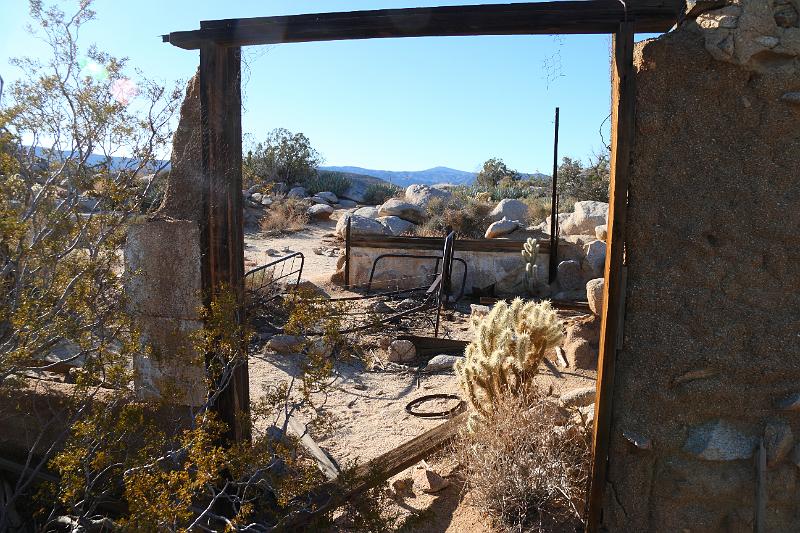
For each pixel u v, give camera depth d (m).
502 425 4.19
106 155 3.89
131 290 3.91
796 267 3.06
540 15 3.19
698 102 3.08
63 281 3.66
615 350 3.24
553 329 5.02
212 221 3.75
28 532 3.91
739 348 3.12
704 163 3.11
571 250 11.66
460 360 5.02
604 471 3.33
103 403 3.71
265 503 3.68
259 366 7.19
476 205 18.39
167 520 2.83
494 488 3.87
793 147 3.03
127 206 3.88
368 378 7.00
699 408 3.18
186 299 3.82
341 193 28.02
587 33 3.23
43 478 4.02
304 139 29.12
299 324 3.66
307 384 3.74
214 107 3.67
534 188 26.33
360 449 5.15
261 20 3.51
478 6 3.25
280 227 20.47
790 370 3.08
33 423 4.13
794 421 3.12
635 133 3.16
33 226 3.64
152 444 3.41
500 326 4.85
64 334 3.52
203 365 3.64
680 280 3.16
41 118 3.71
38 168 3.77
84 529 3.48
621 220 3.15
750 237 3.09
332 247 17.30
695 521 3.25
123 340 3.71
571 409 4.68
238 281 3.87
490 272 11.68
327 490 3.95
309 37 3.51
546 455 3.93
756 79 3.02
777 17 3.01
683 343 3.16
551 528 3.70
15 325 3.38
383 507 3.96
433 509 4.14
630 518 3.33
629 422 3.27
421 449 4.57
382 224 15.70
